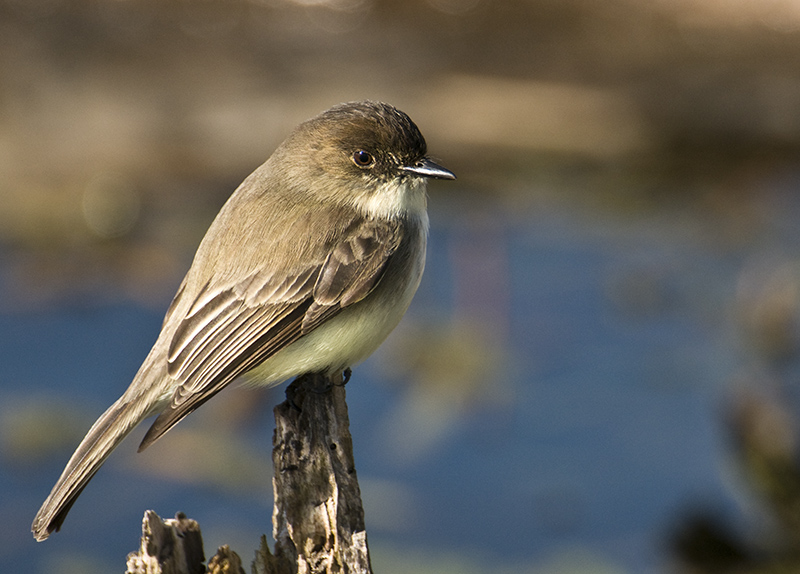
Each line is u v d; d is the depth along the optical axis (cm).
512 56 1862
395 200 789
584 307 1380
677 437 1159
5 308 1355
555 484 1093
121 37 1825
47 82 1802
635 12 1884
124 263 1452
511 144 1667
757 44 1842
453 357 1275
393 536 1020
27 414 1159
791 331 1303
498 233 1534
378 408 1229
